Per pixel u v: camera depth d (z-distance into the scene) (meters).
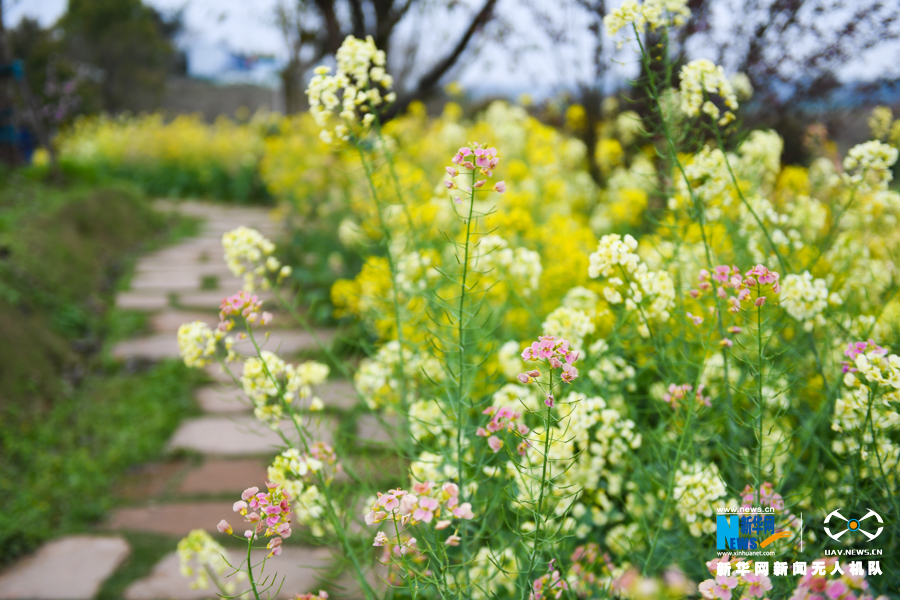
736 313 1.42
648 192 3.81
